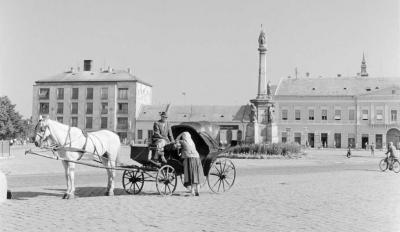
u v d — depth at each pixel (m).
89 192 15.79
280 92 90.81
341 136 87.94
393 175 24.75
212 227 9.82
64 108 96.06
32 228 9.58
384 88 86.31
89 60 100.00
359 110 87.25
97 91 95.12
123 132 94.00
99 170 26.84
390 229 9.80
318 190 16.64
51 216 10.95
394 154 29.28
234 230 9.55
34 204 12.81
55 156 14.23
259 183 19.20
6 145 39.50
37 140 13.93
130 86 94.38
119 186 17.83
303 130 89.06
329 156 52.28
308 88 90.69
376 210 12.11
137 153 15.37
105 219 10.60
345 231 9.57
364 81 90.44
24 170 26.05
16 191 15.88
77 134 14.68
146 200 13.80
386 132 85.88
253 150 44.50
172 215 11.21
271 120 51.69
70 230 9.41
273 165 33.03
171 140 15.61
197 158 15.00
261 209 12.20
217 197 14.61
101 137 15.41
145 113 95.56
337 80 91.69
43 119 14.11
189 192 15.97
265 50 56.84
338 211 11.95
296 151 47.03
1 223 10.07
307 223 10.34
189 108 96.06
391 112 85.94
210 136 16.03
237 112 93.25
